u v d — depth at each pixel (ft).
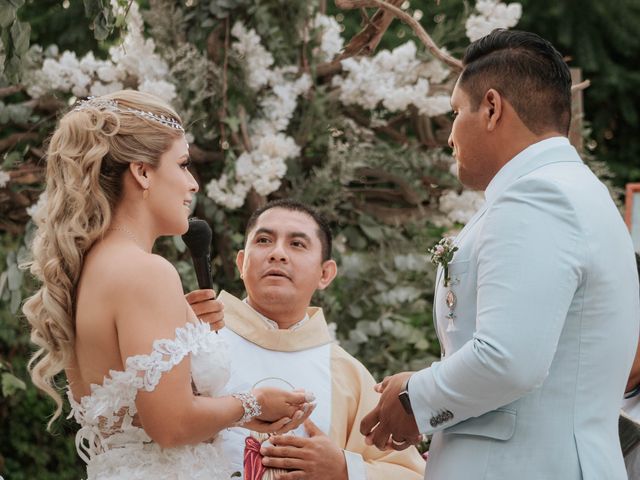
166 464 7.43
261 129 14.02
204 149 14.19
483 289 7.43
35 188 14.21
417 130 14.92
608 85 27.32
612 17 26.68
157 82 13.28
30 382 18.44
